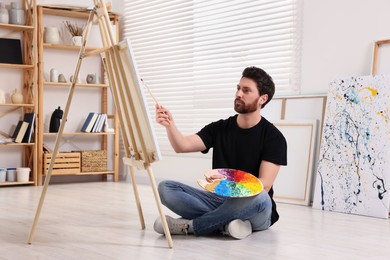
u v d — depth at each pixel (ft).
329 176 13.14
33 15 17.43
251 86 9.20
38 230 9.60
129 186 17.67
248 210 8.84
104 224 10.23
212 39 16.83
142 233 9.36
